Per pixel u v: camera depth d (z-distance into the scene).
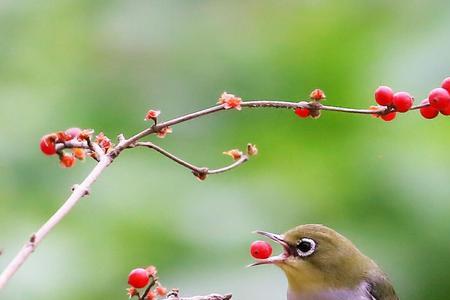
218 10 14.74
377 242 12.45
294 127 13.56
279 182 12.96
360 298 10.23
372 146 13.12
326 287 10.23
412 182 12.66
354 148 13.14
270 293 11.73
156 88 14.10
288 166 13.21
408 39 13.44
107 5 14.61
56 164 12.90
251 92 14.01
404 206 12.59
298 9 14.62
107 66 14.27
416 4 13.73
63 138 8.00
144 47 14.34
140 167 12.95
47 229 6.71
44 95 13.81
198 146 13.48
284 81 13.89
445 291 12.24
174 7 14.62
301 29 14.23
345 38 13.83
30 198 12.70
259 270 11.95
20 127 13.30
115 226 12.45
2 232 12.35
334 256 10.24
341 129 13.39
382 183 12.74
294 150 13.33
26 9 14.61
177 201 12.64
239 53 14.21
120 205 12.59
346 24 14.01
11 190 12.70
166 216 12.51
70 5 14.66
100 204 12.62
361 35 13.85
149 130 7.84
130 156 13.08
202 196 12.70
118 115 13.84
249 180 13.03
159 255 12.31
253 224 12.48
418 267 12.32
